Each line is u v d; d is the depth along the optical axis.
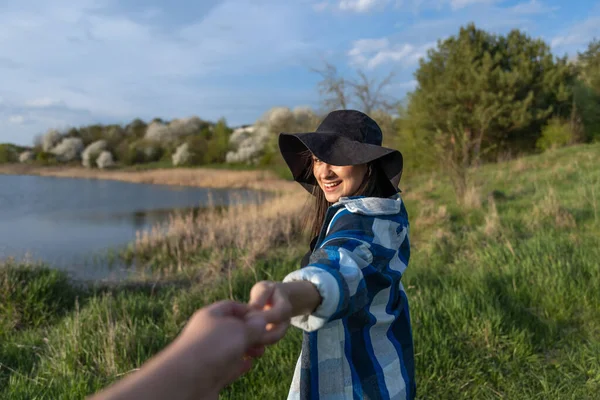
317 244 1.20
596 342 3.30
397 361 1.17
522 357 3.18
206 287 5.46
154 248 9.22
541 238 5.52
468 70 20.45
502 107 19.47
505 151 20.47
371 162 1.30
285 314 0.61
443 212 8.46
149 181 32.62
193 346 0.42
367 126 1.28
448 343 3.31
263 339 0.59
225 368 0.43
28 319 5.07
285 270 5.92
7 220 14.38
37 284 5.42
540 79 21.92
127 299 4.93
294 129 19.44
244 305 0.55
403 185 14.61
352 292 0.88
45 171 49.34
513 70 21.05
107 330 3.61
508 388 2.91
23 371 3.42
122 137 61.38
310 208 1.67
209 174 32.91
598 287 3.98
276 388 2.86
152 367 0.40
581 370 3.05
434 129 18.75
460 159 11.35
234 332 0.45
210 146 46.94
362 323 1.09
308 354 1.07
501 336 3.36
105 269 8.03
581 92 22.23
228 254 7.50
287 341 3.33
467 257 5.68
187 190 25.59
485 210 8.59
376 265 1.05
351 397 1.08
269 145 34.88
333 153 1.19
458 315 3.57
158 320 4.38
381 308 1.13
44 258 8.95
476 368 3.08
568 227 6.49
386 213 1.15
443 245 6.32
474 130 20.30
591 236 5.81
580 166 12.91
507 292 4.13
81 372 3.09
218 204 18.50
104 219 14.62
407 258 1.24
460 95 19.78
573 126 20.50
